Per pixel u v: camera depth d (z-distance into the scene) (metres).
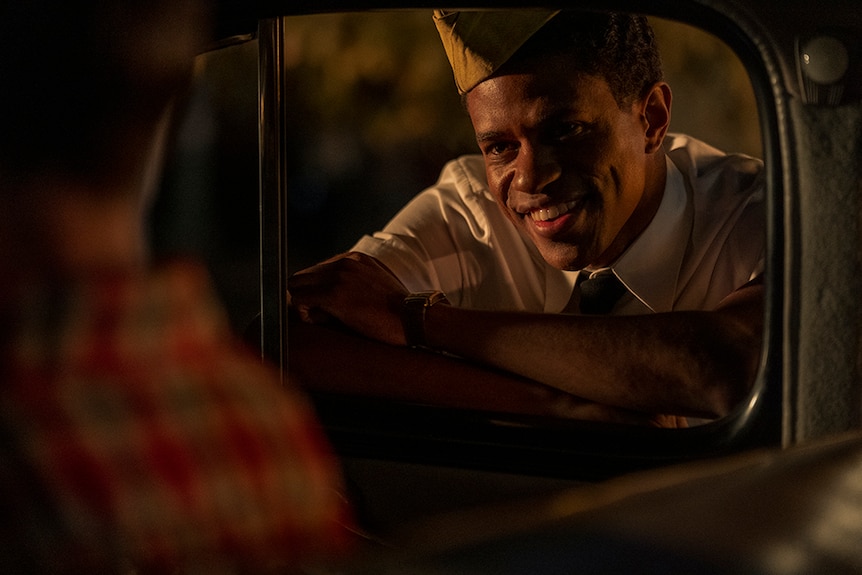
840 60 1.44
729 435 1.63
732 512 0.78
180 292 0.90
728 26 1.52
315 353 2.06
